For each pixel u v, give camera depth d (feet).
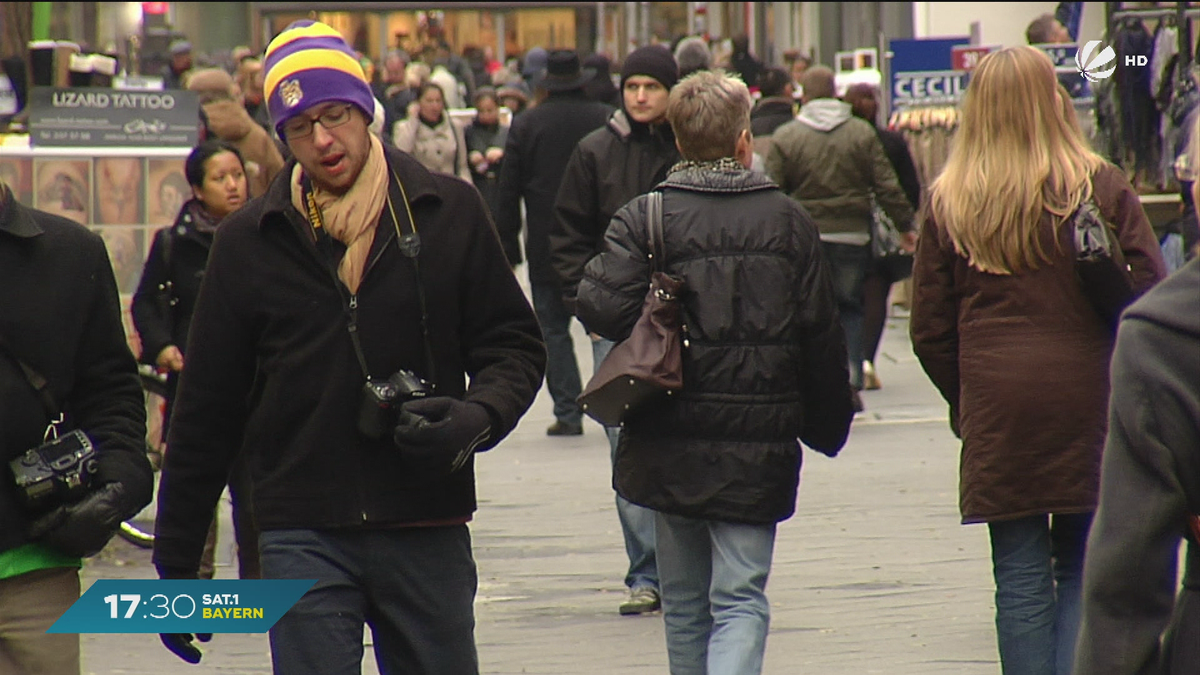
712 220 63.21
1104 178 62.85
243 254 52.42
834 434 65.26
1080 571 64.44
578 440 146.82
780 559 98.99
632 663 79.41
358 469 51.44
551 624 86.89
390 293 51.78
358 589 52.06
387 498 51.34
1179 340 34.73
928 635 82.07
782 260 62.85
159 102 126.41
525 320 53.98
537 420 160.35
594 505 117.50
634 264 64.13
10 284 50.83
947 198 63.57
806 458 132.05
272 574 51.78
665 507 63.05
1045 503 62.34
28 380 50.88
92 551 50.96
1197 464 34.65
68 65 155.33
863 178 148.66
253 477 52.95
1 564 50.34
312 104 50.62
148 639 86.58
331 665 51.11
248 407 53.88
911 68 204.03
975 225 62.64
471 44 431.02
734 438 62.49
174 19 603.67
